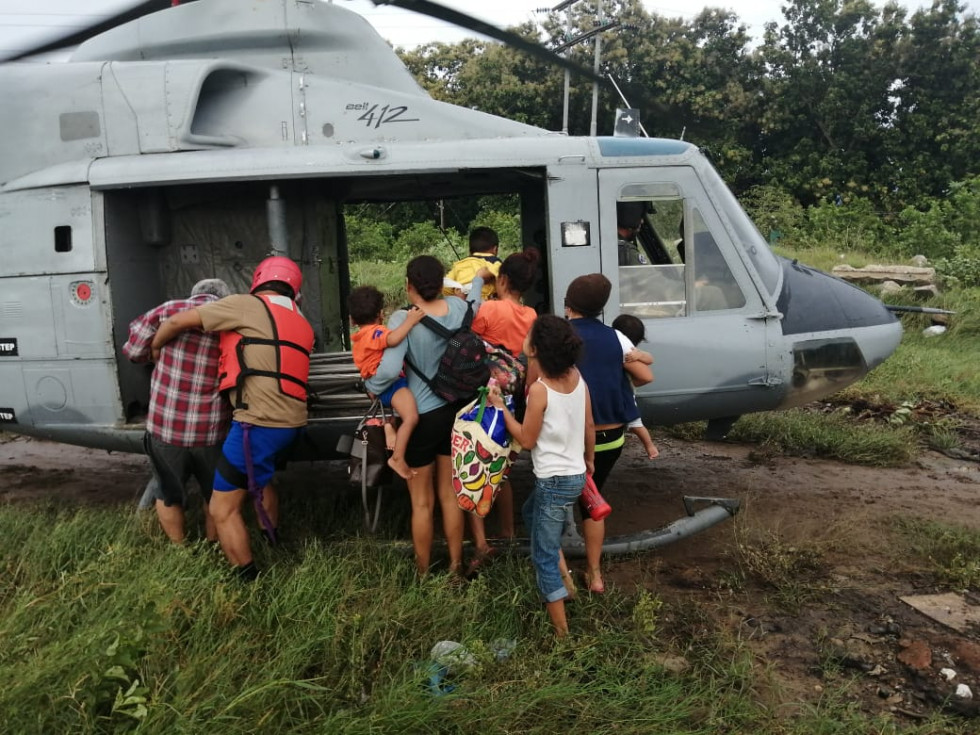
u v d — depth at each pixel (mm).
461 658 2873
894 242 15656
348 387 4074
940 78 25672
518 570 3623
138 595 3035
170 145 4250
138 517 4070
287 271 3727
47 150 4332
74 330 4230
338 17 4652
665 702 2791
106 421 4297
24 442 6762
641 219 4473
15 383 4348
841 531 4500
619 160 4273
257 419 3400
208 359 3639
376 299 3428
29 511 4348
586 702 2756
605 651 3137
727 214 4453
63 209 4199
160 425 3598
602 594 3553
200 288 3809
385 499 4734
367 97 4441
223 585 3145
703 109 24234
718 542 4406
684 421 4578
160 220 4520
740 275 4375
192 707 2434
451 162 4168
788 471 5844
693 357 4320
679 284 4340
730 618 3529
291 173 4105
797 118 25828
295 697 2594
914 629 3457
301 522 4297
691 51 25578
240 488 3461
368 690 2834
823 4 26156
